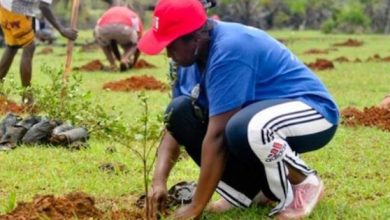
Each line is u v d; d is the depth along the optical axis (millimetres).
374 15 46188
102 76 17984
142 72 19078
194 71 5902
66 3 45969
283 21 47281
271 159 5656
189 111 5988
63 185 7223
